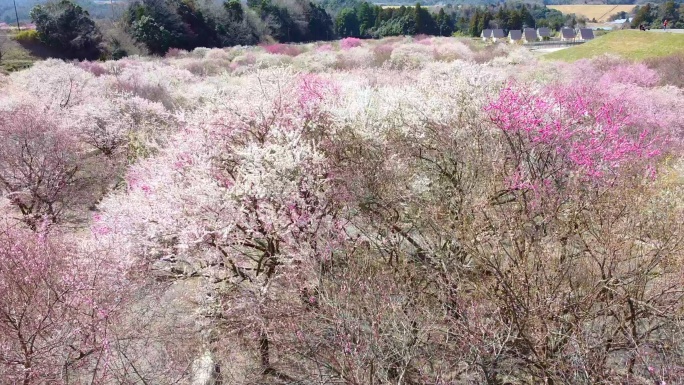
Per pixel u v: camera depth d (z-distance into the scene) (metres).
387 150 6.96
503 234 5.67
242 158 6.62
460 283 5.48
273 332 5.70
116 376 5.67
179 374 6.20
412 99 7.55
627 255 5.07
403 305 5.64
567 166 5.73
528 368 5.08
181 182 6.50
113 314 6.18
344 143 6.98
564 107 6.55
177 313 7.23
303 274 5.94
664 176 6.28
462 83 8.01
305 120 7.06
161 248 6.21
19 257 6.23
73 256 6.68
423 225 6.49
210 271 6.23
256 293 6.09
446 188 6.76
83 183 12.70
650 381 4.45
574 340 4.51
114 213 6.86
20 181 11.36
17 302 5.71
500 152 6.31
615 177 5.48
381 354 4.69
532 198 5.71
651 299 4.88
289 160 5.78
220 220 5.91
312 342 5.35
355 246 6.36
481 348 4.71
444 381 4.71
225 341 6.63
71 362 5.63
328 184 6.31
